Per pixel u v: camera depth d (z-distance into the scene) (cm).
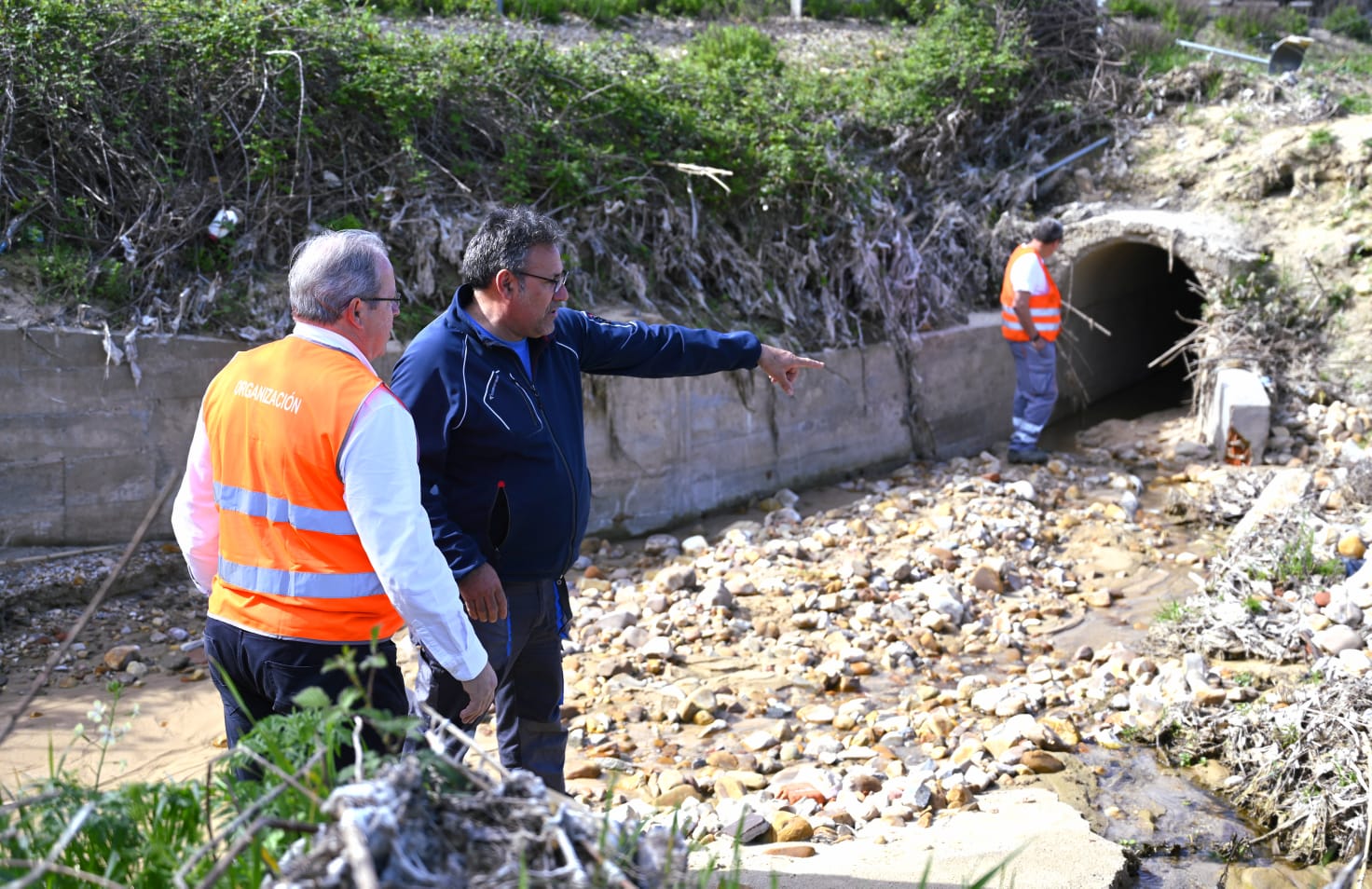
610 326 380
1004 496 835
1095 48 1224
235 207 708
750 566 721
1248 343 954
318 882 162
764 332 870
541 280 324
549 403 344
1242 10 1491
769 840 420
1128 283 1148
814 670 584
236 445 283
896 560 710
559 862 177
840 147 1024
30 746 461
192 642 576
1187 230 995
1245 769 488
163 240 679
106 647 564
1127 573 717
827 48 1308
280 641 277
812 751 500
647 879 185
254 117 727
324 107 764
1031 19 1209
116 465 630
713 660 597
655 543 764
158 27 740
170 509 648
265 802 190
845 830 429
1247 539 711
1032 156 1148
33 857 206
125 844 211
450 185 791
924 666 596
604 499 778
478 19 1141
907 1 1453
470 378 329
